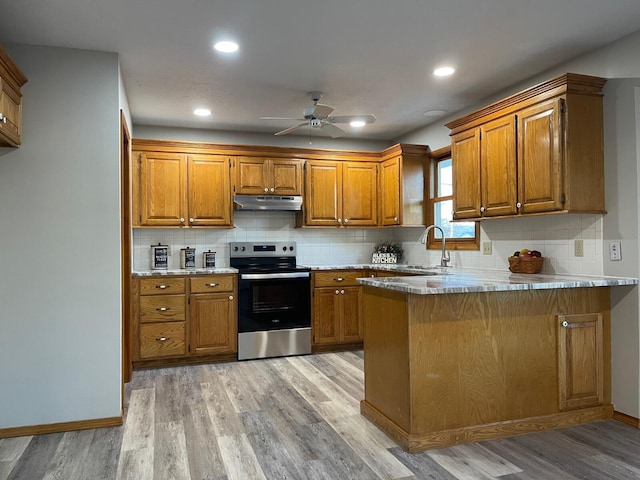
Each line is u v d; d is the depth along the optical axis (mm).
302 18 2707
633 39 2936
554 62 3412
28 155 2936
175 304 4488
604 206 3102
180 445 2719
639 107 2908
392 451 2617
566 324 2949
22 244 2926
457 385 2715
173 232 5137
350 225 5430
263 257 5387
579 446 2664
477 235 4367
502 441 2740
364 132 5543
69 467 2463
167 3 2502
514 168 3408
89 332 3012
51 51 2994
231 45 3057
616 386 3070
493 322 2797
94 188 3033
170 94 4020
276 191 5129
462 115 4625
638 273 2916
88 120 3037
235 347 4684
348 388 3756
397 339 2750
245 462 2502
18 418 2910
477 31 2908
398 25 2814
